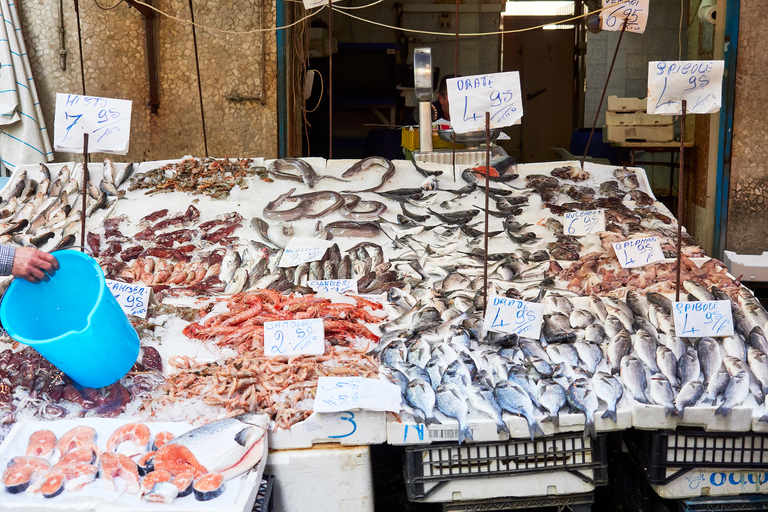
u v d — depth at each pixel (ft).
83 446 6.73
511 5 31.53
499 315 8.38
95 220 11.48
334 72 26.73
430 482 7.60
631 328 8.73
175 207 11.90
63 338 6.94
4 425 7.22
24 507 6.07
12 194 11.98
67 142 9.46
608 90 27.81
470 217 11.71
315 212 11.76
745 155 15.90
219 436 6.75
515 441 7.58
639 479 8.98
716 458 7.80
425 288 9.98
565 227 11.41
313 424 7.25
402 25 28.02
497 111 8.86
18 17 16.06
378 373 7.94
